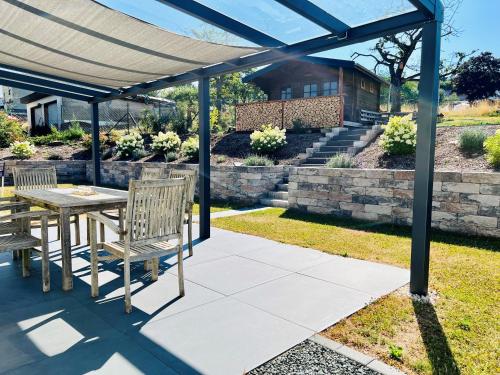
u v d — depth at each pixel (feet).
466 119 52.44
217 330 10.01
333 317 10.81
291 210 28.91
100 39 15.97
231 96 107.45
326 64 47.44
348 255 17.24
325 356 8.75
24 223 15.03
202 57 17.90
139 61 18.89
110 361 8.48
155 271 13.84
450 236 20.20
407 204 22.62
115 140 55.52
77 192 15.99
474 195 19.93
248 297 12.30
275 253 17.66
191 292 12.75
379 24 13.26
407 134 29.68
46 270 12.66
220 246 18.95
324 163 35.12
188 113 59.00
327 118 45.21
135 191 10.87
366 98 62.95
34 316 10.78
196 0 13.12
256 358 8.66
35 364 8.32
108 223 11.35
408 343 9.36
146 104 76.38
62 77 23.67
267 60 16.99
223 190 34.68
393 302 11.89
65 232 12.67
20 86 25.30
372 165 30.35
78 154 53.31
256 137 39.99
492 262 15.76
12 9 13.43
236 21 14.29
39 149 54.60
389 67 82.28
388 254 17.33
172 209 12.04
